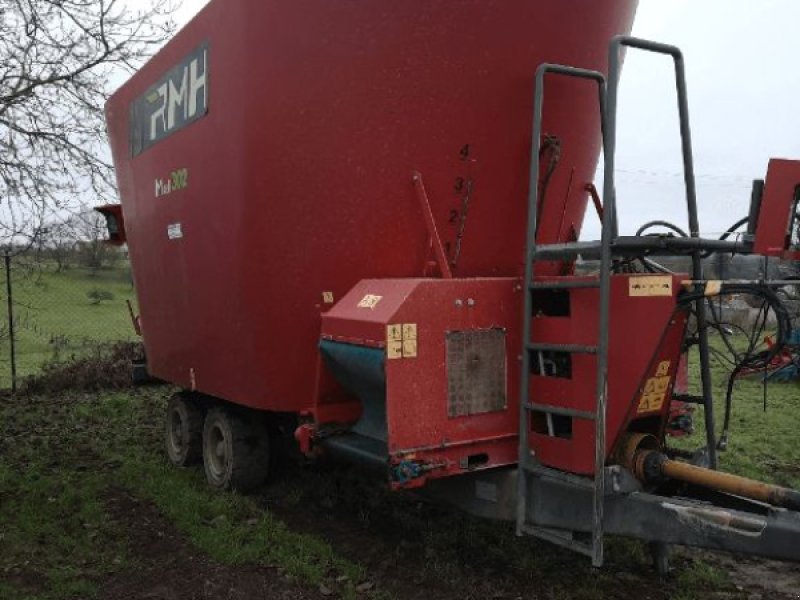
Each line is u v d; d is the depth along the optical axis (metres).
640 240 3.46
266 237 4.52
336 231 4.46
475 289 3.92
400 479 3.65
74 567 4.29
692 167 4.02
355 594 3.94
